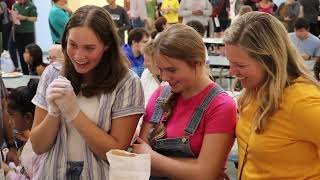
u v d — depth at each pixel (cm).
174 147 146
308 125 119
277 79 124
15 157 227
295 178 125
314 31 803
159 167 143
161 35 142
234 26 127
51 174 149
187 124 146
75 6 870
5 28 723
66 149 149
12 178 198
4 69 668
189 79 143
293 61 127
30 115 218
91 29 138
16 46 725
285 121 124
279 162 127
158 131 152
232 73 129
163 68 142
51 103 140
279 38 124
